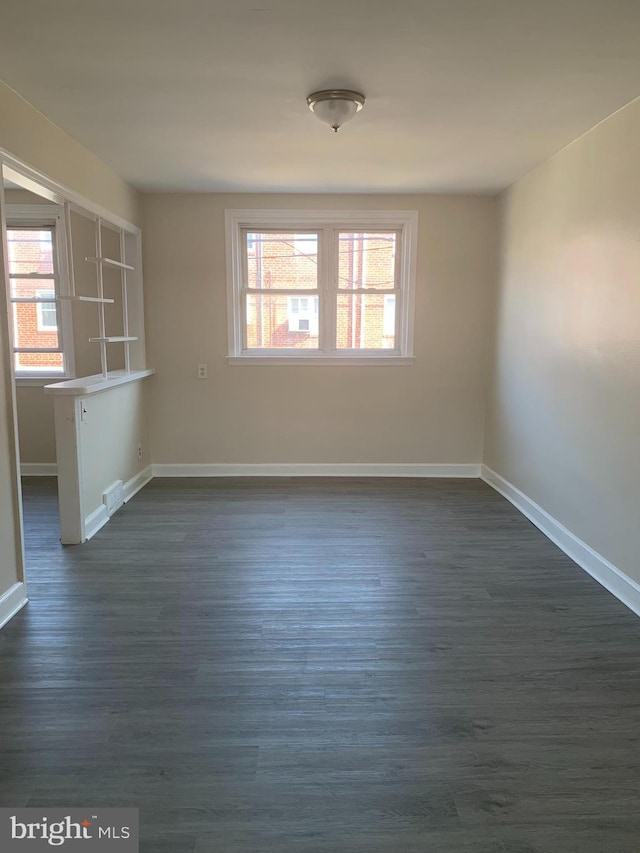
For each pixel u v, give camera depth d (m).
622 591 2.89
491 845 1.52
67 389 3.44
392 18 2.04
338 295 5.04
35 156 2.92
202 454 5.17
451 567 3.28
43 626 2.62
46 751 1.84
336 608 2.80
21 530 2.78
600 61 2.39
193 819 1.59
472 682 2.22
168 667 2.31
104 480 4.04
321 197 4.80
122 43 2.24
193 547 3.54
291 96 2.75
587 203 3.26
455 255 4.91
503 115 2.99
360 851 1.50
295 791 1.69
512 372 4.45
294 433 5.16
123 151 3.61
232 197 4.80
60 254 4.96
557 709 2.06
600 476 3.12
